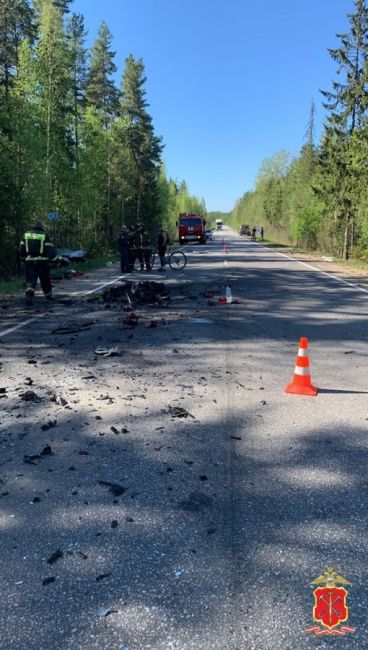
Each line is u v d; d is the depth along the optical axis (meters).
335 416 4.75
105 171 35.69
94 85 45.16
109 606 2.33
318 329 9.02
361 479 3.54
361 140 25.11
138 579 2.51
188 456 3.88
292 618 2.25
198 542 2.80
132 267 20.33
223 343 7.83
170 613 2.28
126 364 6.57
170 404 5.04
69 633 2.18
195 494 3.32
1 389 5.45
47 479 3.54
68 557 2.68
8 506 3.19
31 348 7.44
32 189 19.84
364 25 27.91
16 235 19.61
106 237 41.53
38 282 16.41
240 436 4.27
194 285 15.51
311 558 2.67
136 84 55.81
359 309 11.27
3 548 2.76
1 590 2.44
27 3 30.61
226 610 2.30
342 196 29.72
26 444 4.11
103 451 3.97
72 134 30.50
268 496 3.30
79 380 5.84
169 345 7.66
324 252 38.75
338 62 28.56
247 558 2.66
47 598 2.38
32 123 20.62
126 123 43.03
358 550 2.74
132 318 9.62
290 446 4.07
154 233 59.50
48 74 23.69
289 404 5.08
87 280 17.08
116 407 4.95
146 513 3.09
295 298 12.90
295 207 48.22
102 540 2.83
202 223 54.69
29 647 2.10
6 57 29.92
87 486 3.43
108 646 2.10
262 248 43.97
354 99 28.17
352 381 5.91
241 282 16.55
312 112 53.25
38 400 5.14
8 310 10.92
